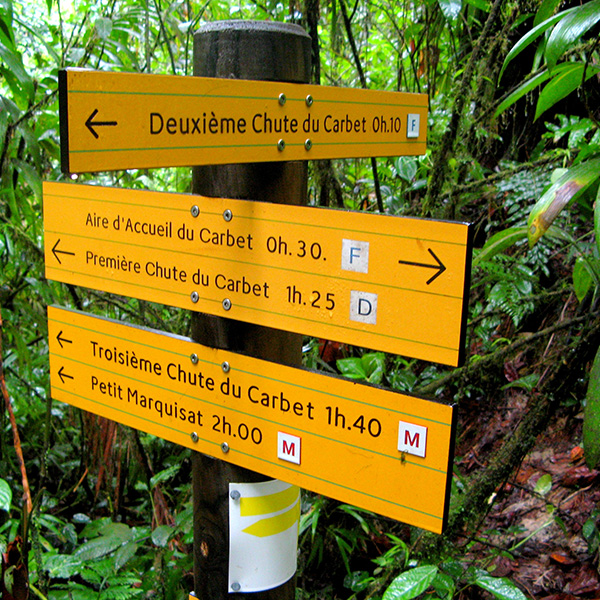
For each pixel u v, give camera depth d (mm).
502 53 2266
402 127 1393
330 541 2271
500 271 2098
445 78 2635
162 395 1175
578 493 2311
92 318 1245
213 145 922
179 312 2709
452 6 1994
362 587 1938
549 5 1357
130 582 1880
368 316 919
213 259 1055
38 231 2414
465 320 839
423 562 1697
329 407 982
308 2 2018
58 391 1333
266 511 1177
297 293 979
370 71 3062
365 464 957
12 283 2473
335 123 1176
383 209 2402
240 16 2666
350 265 924
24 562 1403
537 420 1723
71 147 745
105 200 1161
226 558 1192
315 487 1017
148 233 1118
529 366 2703
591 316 1714
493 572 2137
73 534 2162
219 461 1154
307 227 954
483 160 3180
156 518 2096
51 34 2652
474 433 2766
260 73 1025
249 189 1078
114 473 2742
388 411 925
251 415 1070
